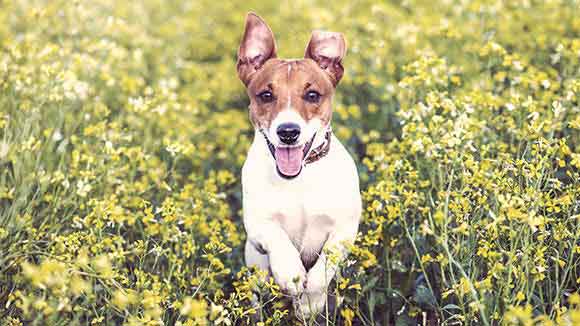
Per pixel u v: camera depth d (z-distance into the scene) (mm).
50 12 2217
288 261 1373
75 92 1763
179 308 1300
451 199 1488
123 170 1646
